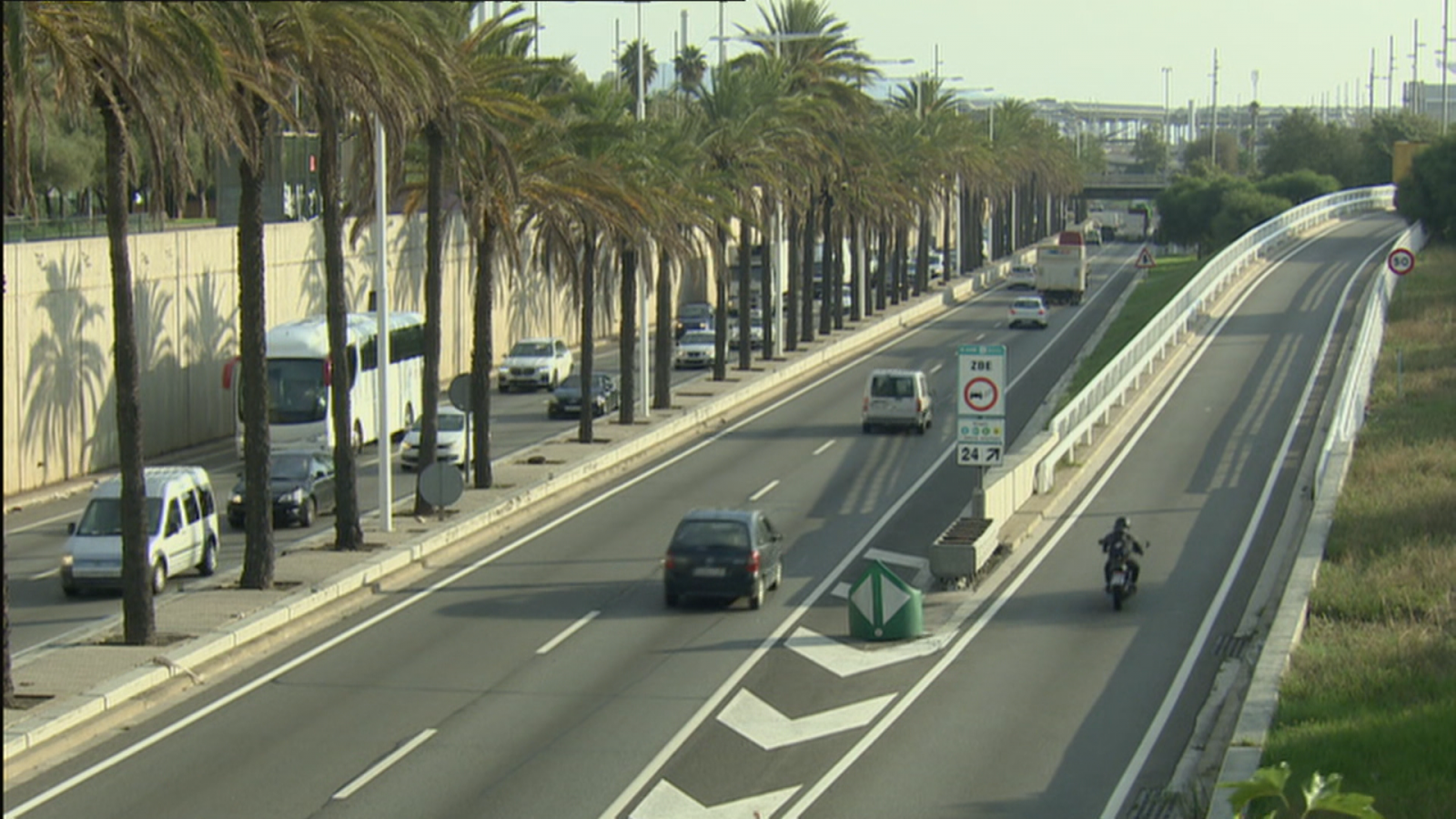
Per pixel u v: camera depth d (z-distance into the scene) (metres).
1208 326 143.62
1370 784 35.44
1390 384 109.81
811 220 169.00
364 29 59.12
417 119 74.69
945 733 43.56
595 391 120.12
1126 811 36.75
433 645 54.66
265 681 49.78
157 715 45.66
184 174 53.47
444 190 88.56
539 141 87.44
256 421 61.62
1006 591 63.19
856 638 55.53
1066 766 40.47
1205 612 58.78
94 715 44.84
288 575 64.44
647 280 116.38
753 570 59.66
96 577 62.91
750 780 39.28
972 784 38.88
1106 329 178.12
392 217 140.88
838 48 161.00
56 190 153.50
